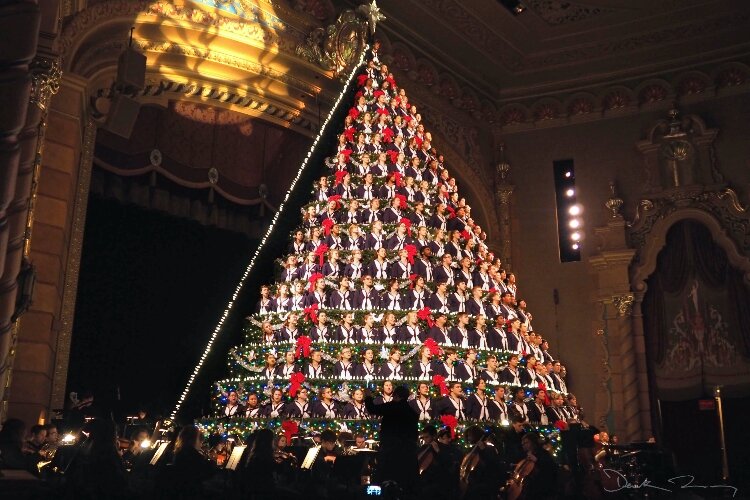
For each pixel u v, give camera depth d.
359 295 11.92
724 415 17.39
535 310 20.05
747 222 18.11
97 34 12.51
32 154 6.30
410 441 6.56
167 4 13.49
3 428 6.58
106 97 12.91
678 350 18.30
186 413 14.70
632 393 18.34
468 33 19.66
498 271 14.36
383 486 6.32
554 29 20.09
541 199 20.70
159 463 6.59
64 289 11.82
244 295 16.64
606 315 19.17
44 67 8.31
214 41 14.40
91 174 13.84
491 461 7.34
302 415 10.54
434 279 12.73
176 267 16.08
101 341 14.64
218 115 15.91
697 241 18.67
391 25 18.47
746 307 17.72
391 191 13.68
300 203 17.33
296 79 15.98
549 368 13.45
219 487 6.82
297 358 11.20
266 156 16.88
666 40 19.70
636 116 20.17
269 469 6.43
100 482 5.77
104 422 6.02
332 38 16.12
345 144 14.80
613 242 19.47
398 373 11.12
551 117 21.03
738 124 18.84
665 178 19.34
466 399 10.98
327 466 7.70
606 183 20.09
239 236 17.25
